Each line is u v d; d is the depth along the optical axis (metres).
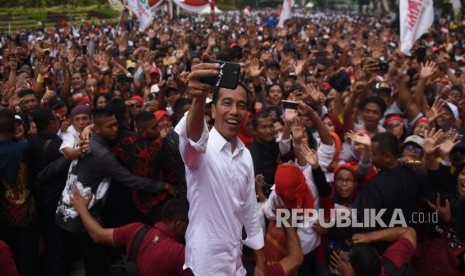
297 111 4.49
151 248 3.49
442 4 33.84
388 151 3.80
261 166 4.63
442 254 3.98
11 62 8.03
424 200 4.05
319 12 74.38
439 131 4.16
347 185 4.09
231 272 2.56
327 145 4.48
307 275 4.03
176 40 17.80
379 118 5.52
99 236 3.80
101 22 42.94
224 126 2.48
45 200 4.75
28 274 4.74
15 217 4.55
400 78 6.69
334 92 7.36
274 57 13.28
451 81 9.49
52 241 4.77
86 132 4.41
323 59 11.21
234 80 2.16
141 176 4.56
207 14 48.19
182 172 4.21
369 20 47.25
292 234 3.65
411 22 9.65
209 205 2.46
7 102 6.33
